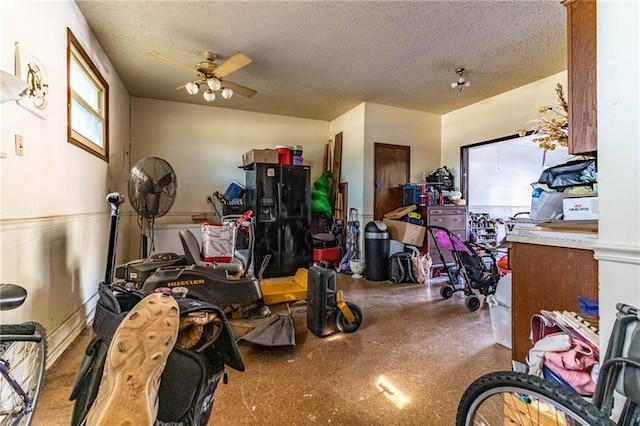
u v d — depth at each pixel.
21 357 1.42
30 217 1.80
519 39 3.07
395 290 4.02
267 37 3.06
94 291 2.92
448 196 4.96
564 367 1.21
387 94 4.62
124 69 3.79
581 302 1.45
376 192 5.13
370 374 1.96
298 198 4.98
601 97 1.17
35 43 1.89
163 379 0.79
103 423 0.66
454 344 2.41
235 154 5.43
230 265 2.70
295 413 1.57
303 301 3.38
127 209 4.44
